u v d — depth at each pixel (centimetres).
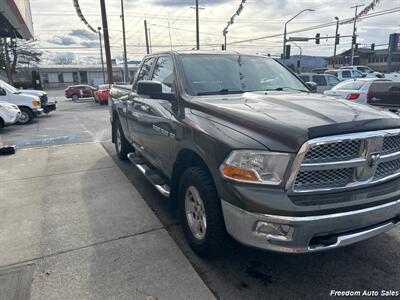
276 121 241
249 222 233
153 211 415
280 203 223
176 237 349
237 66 406
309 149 221
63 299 255
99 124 1298
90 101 3041
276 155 226
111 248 327
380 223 260
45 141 909
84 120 1451
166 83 395
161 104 382
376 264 298
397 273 285
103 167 617
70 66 7119
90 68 7212
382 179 254
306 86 435
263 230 231
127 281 276
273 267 295
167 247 328
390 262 300
